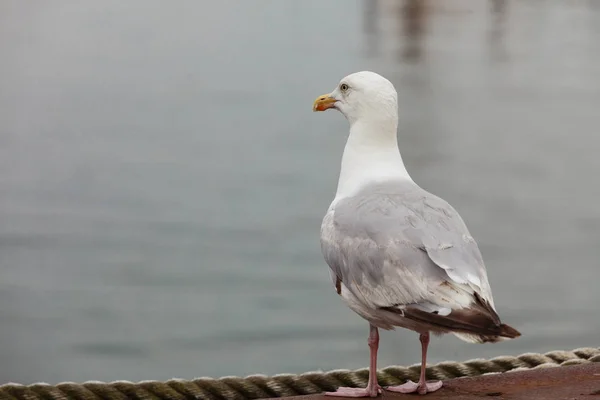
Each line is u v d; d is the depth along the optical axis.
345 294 6.03
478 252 5.66
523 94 37.03
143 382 6.82
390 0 76.19
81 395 6.68
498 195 21.09
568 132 28.83
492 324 5.19
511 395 5.74
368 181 6.41
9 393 6.62
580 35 58.31
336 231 6.06
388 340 12.70
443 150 25.95
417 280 5.51
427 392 5.97
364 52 52.38
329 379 6.90
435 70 44.50
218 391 6.80
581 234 17.94
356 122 6.68
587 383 5.87
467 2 76.38
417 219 5.75
